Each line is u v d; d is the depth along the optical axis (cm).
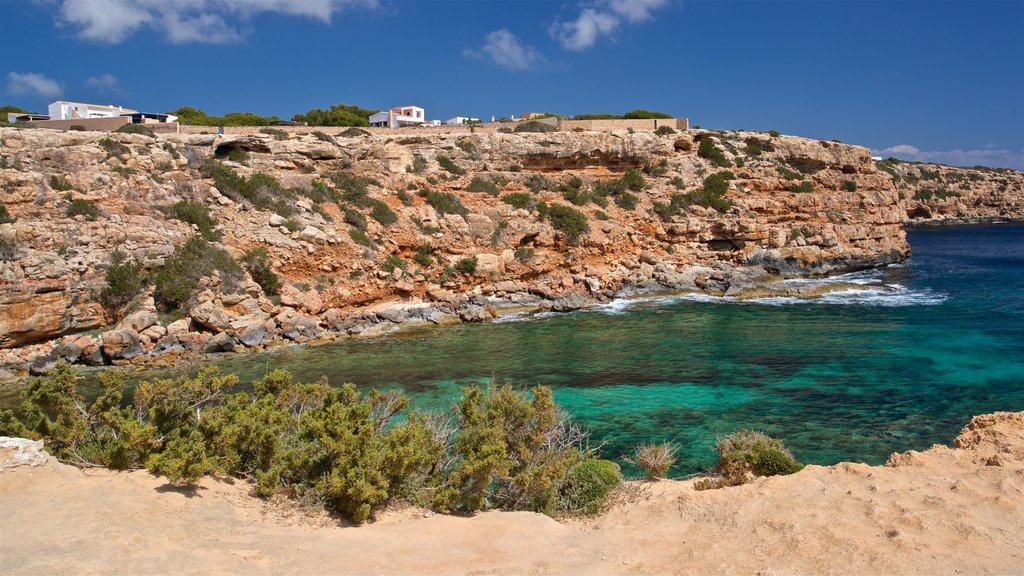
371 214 4216
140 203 3409
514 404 1226
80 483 852
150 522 765
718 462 1509
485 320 3747
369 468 945
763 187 5812
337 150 4828
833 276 5322
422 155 5222
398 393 1448
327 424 1072
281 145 4656
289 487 983
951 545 783
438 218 4400
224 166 4094
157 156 3800
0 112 6794
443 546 849
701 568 785
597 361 2802
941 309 3875
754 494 1023
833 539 821
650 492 1228
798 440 1812
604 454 1730
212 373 1214
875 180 6631
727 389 2339
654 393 2308
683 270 4797
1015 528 821
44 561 632
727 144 6412
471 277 4141
